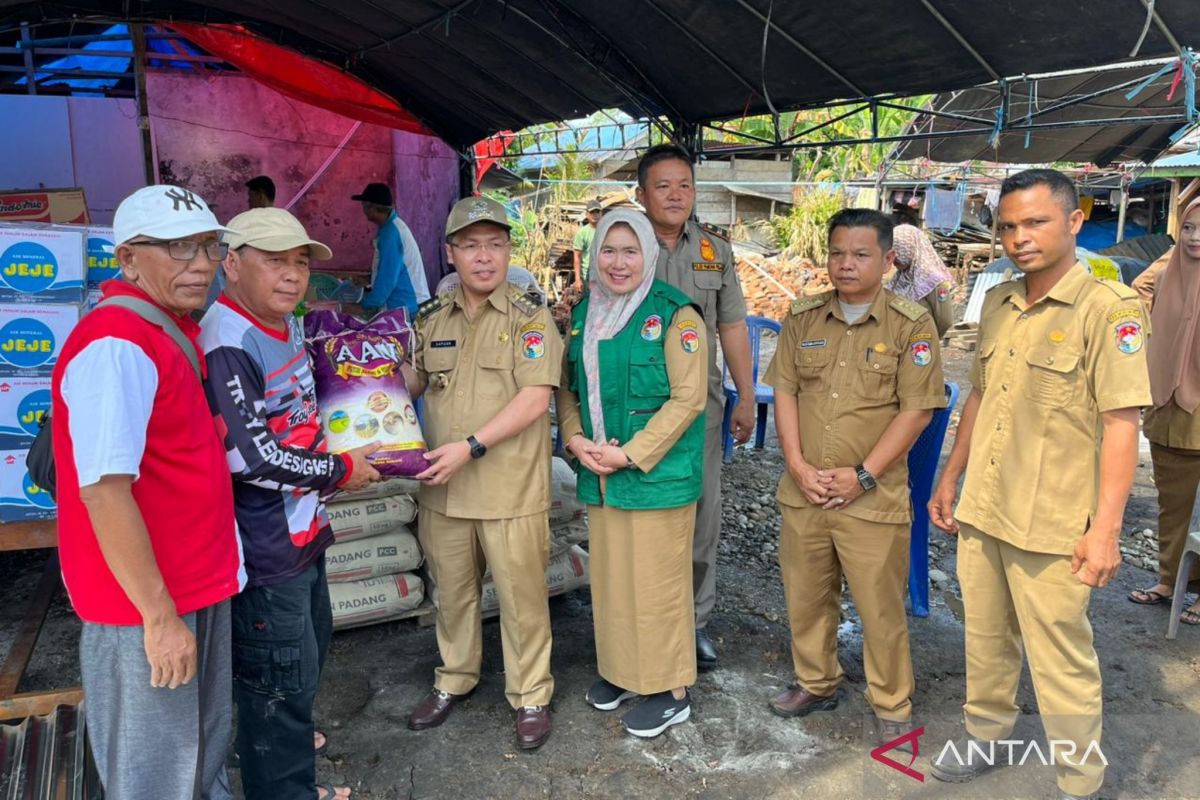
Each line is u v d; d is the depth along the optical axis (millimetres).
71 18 5090
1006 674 2438
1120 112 6227
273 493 2057
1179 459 3596
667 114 4641
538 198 16750
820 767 2598
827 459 2613
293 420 2096
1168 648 3377
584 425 2711
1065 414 2148
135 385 1634
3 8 4848
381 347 2396
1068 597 2176
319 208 8477
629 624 2699
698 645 3176
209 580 1838
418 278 6578
